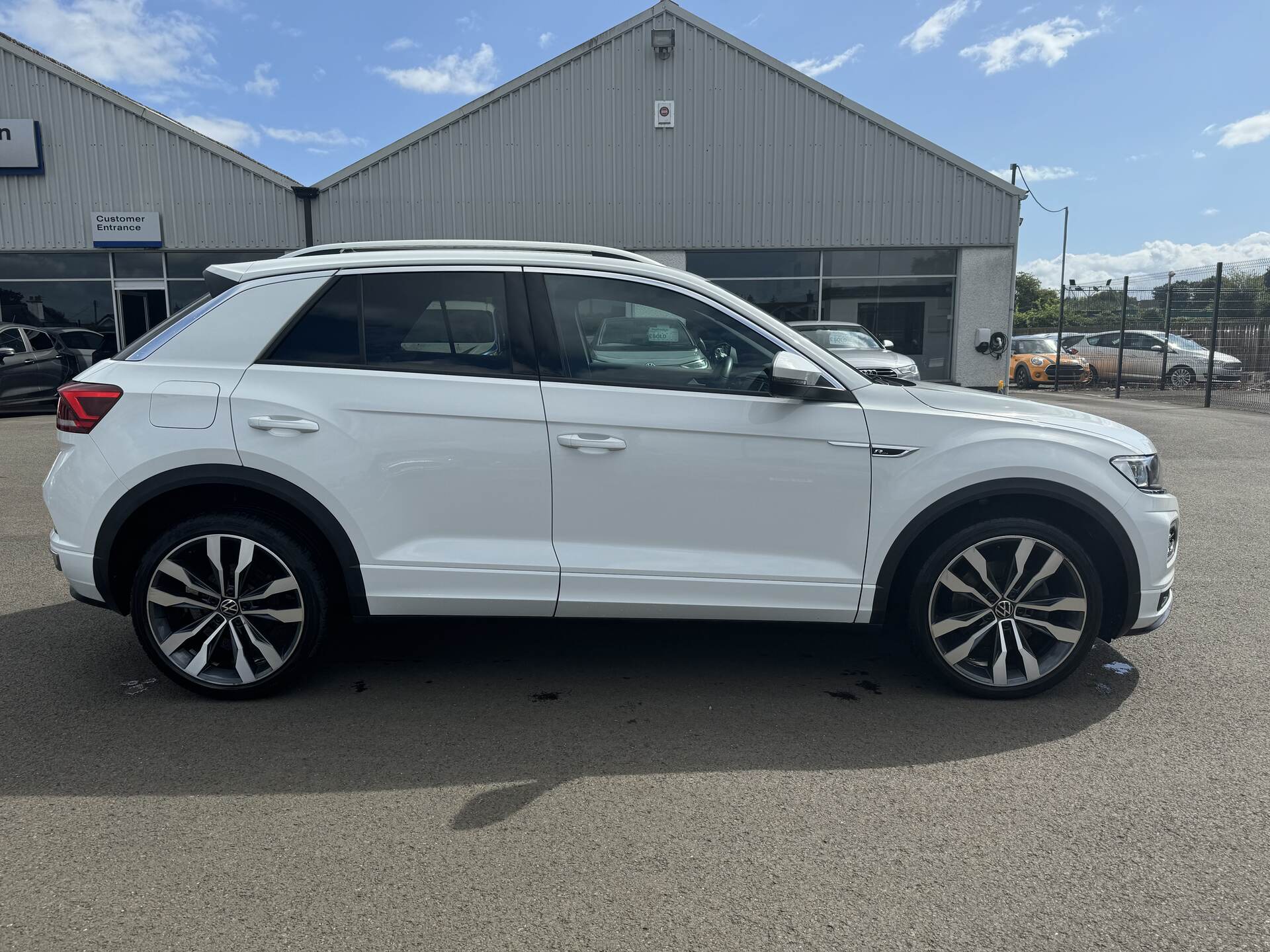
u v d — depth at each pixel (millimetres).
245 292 3438
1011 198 17312
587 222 17391
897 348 17859
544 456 3346
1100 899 2262
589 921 2170
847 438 3367
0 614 4582
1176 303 19344
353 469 3324
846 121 17172
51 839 2518
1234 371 17109
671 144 17250
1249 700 3555
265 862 2414
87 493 3344
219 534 3383
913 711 3465
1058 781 2895
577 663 3992
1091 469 3402
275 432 3303
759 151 17266
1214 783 2873
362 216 17297
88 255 17469
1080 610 3465
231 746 3125
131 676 3777
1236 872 2381
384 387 3346
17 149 16859
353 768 2973
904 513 3383
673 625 3586
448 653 4129
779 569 3414
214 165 17141
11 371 14219
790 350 3443
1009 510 3551
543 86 17047
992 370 17781
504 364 3395
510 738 3217
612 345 3424
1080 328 24016
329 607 3518
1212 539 6391
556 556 3389
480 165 17219
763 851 2484
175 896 2254
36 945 2059
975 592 3484
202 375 3357
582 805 2740
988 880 2344
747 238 17469
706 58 17016
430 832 2576
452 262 3441
